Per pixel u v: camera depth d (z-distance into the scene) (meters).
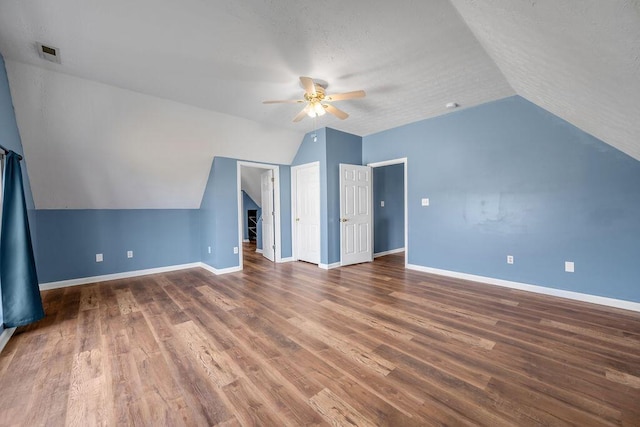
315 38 2.16
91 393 1.57
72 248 3.88
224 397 1.53
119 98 3.11
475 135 3.71
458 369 1.77
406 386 1.61
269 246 5.57
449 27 2.04
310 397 1.53
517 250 3.41
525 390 1.56
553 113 3.06
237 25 1.99
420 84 3.00
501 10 1.52
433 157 4.16
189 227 4.97
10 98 2.61
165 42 2.19
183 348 2.06
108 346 2.10
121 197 4.12
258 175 6.71
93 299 3.21
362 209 5.05
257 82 2.90
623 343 2.06
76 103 2.96
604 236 2.84
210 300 3.14
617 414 1.37
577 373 1.71
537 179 3.24
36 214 3.60
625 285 2.74
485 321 2.48
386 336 2.22
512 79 2.80
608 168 2.80
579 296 2.99
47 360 1.91
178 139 3.89
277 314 2.70
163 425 1.34
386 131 4.79
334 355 1.95
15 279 2.33
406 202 4.53
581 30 1.24
